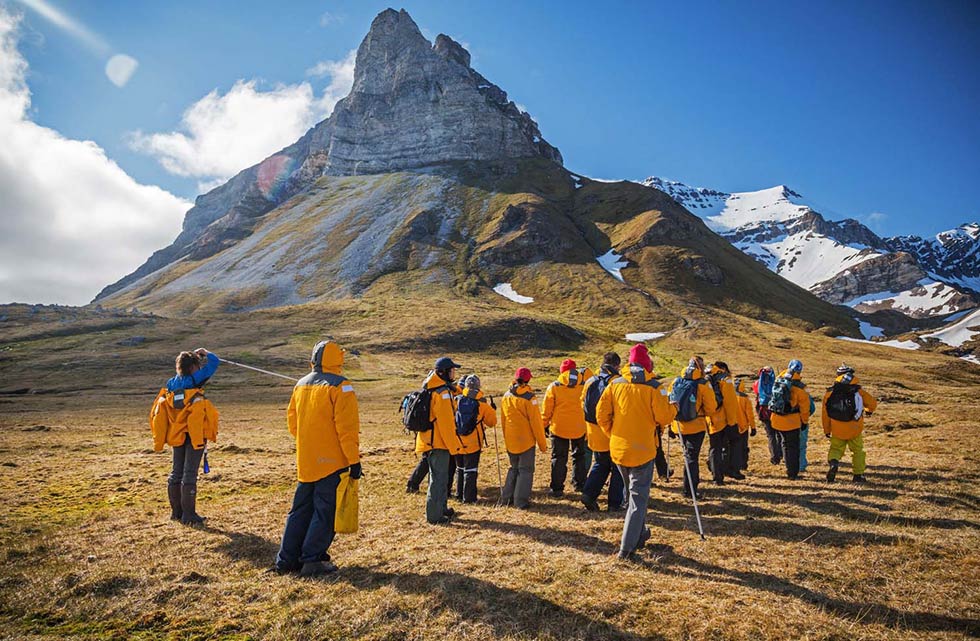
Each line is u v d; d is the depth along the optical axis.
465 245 151.62
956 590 5.94
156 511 9.70
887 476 12.23
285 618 5.34
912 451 15.72
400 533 8.38
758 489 11.39
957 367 83.00
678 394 10.23
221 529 8.52
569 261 140.38
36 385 50.91
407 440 20.94
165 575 6.46
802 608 5.49
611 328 103.00
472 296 124.06
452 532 8.40
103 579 6.26
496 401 38.69
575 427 11.37
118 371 57.94
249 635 5.09
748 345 90.88
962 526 8.25
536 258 142.00
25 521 8.94
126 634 5.13
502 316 94.31
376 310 100.94
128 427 25.89
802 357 82.38
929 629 5.11
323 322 91.75
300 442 6.76
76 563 6.85
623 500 9.89
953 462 13.48
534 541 7.83
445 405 9.08
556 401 11.47
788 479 12.57
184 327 86.25
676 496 10.89
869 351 93.56
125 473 13.30
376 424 27.84
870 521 8.64
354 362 69.06
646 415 7.27
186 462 8.95
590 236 161.62
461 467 11.43
